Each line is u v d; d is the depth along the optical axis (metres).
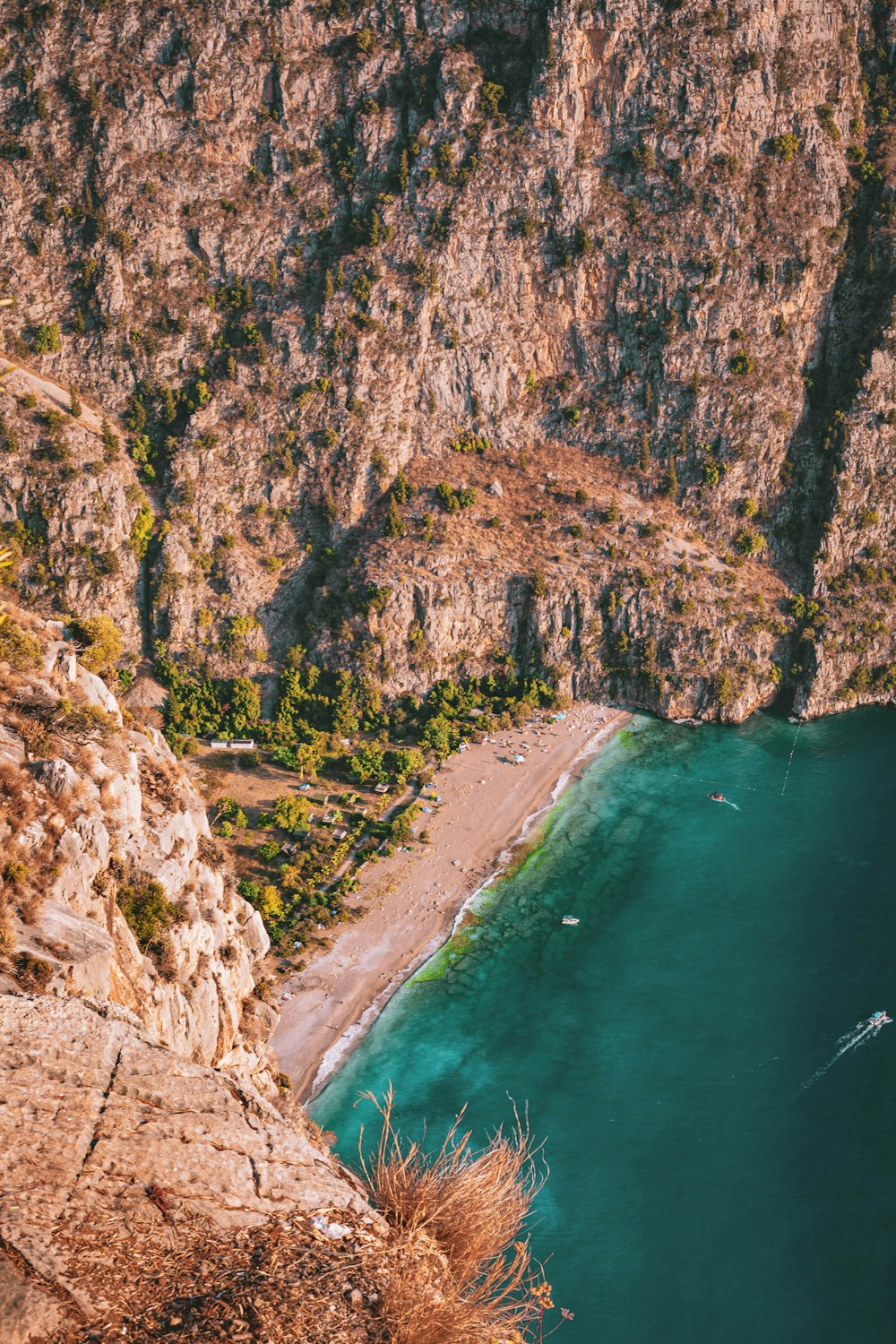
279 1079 69.88
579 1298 110.62
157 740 69.62
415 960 159.38
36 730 52.91
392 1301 21.14
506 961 159.12
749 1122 131.38
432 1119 132.75
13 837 44.69
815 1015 146.50
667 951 159.75
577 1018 148.62
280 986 154.62
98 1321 19.44
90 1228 21.08
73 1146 22.56
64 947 39.88
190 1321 19.92
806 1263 113.94
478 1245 25.14
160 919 55.69
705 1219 119.00
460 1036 146.50
